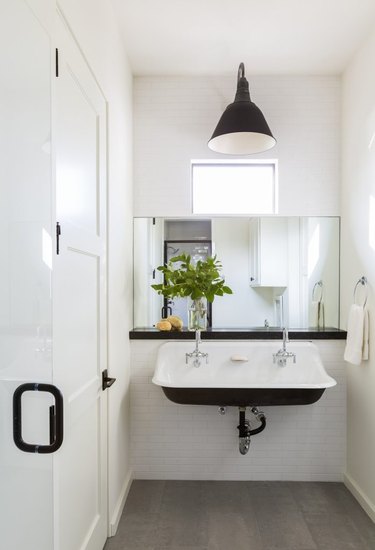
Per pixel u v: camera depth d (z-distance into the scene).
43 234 1.05
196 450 2.65
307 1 2.04
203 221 2.77
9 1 0.83
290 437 2.64
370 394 2.26
